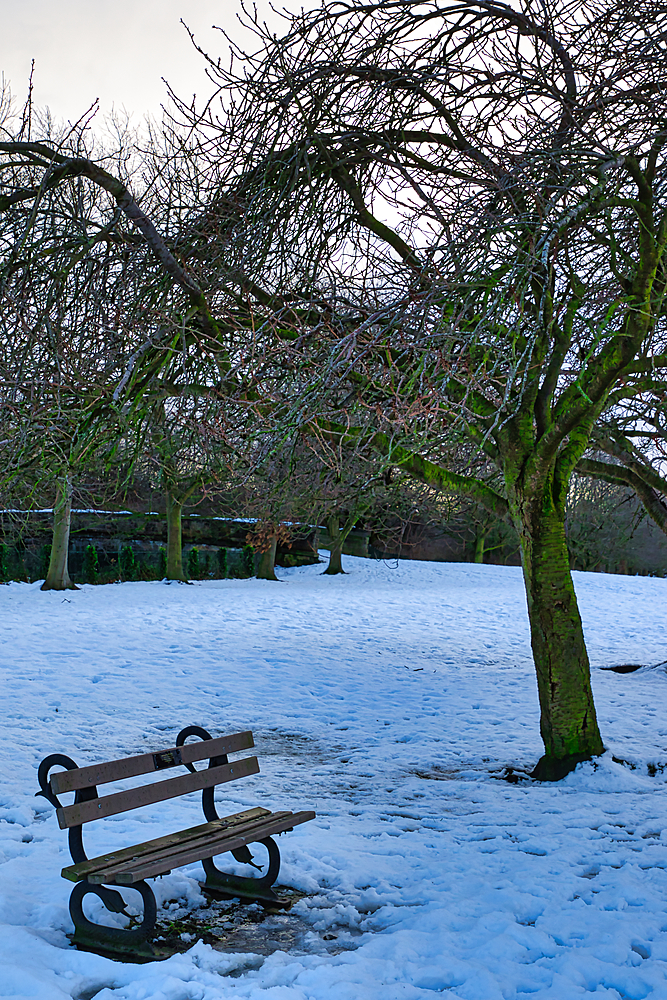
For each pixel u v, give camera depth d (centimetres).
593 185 620
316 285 674
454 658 1581
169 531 3050
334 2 607
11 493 787
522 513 806
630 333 680
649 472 1048
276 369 664
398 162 627
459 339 538
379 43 616
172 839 453
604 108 622
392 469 891
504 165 598
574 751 800
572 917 443
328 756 896
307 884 497
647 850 571
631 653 1700
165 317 597
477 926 429
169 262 595
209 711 1080
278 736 980
